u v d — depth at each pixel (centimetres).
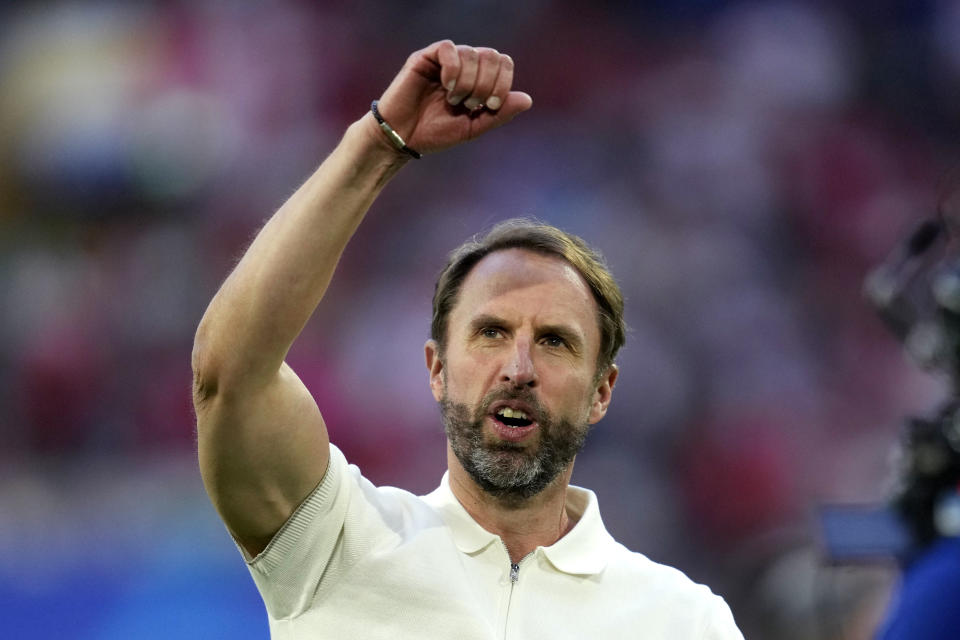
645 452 2795
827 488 2795
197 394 620
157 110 3588
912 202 3684
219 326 598
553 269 707
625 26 3934
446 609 661
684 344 3128
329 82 3738
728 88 3850
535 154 3634
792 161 3728
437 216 3384
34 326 3109
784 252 3528
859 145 3769
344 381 2900
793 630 1836
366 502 680
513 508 707
